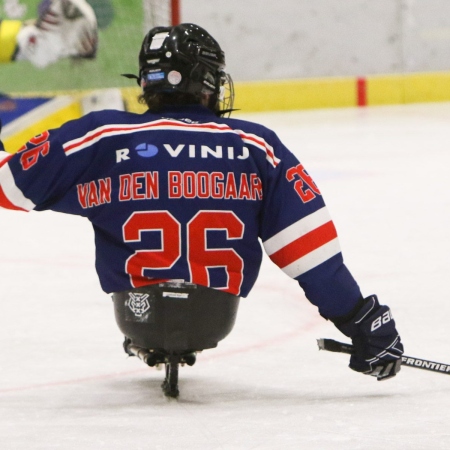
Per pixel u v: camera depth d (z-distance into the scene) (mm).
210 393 9234
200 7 42250
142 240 8266
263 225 8531
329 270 8336
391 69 45938
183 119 8570
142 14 30344
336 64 44906
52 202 8523
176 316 8188
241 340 11414
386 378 8805
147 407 8750
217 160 8359
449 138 33281
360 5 44812
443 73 46344
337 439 7645
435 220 19516
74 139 8312
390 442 7566
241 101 42656
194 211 8281
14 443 7664
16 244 18203
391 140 33000
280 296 13641
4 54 27250
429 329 11797
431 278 14648
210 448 7434
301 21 43875
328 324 12156
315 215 8375
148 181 8266
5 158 8422
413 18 45781
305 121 39344
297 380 9703
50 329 12156
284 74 44031
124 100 30406
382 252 16609
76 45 27828
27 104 29172
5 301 13703
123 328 8453
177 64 8539
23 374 10141
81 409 8734
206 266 8320
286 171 8453
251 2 42938
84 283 14781
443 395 9031
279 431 7871
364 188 23703
